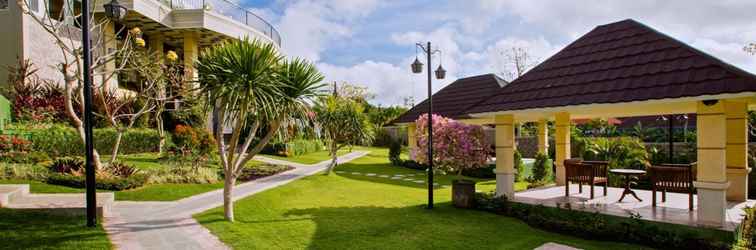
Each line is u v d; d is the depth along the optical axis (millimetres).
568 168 9477
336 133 15633
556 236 6785
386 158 24625
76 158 11406
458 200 9016
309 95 7137
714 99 6090
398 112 40844
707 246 5719
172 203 8648
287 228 6836
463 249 5930
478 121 16484
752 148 13602
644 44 7891
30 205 6840
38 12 14555
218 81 6328
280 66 6840
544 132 14422
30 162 10703
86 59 6098
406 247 5941
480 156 9953
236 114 6562
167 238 5945
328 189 11711
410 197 10633
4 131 11383
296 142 23844
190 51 20734
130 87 18297
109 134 14539
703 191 6402
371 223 7387
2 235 5340
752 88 5551
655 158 14617
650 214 7277
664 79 6738
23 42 14039
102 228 6242
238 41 6629
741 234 6082
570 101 7613
